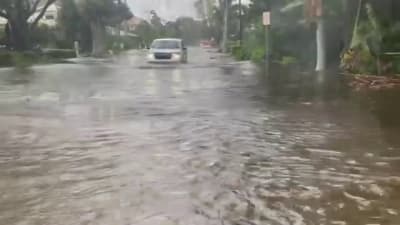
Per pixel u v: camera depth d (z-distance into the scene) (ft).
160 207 15.52
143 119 32.04
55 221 14.49
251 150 23.09
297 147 23.63
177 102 40.57
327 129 27.89
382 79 52.21
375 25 59.47
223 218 14.55
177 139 25.63
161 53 100.83
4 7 138.92
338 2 73.56
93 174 19.29
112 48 217.15
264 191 17.10
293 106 37.27
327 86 50.78
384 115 32.17
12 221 14.55
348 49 66.74
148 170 19.77
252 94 45.70
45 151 23.20
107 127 29.22
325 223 14.15
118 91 49.55
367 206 15.53
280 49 100.01
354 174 19.03
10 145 24.48
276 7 103.91
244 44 135.03
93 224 14.20
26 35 144.87
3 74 76.38
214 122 30.60
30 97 45.03
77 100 42.50
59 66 99.30
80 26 185.57
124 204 15.81
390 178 18.45
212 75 69.21
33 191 17.28
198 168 20.04
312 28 83.05
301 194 16.76
